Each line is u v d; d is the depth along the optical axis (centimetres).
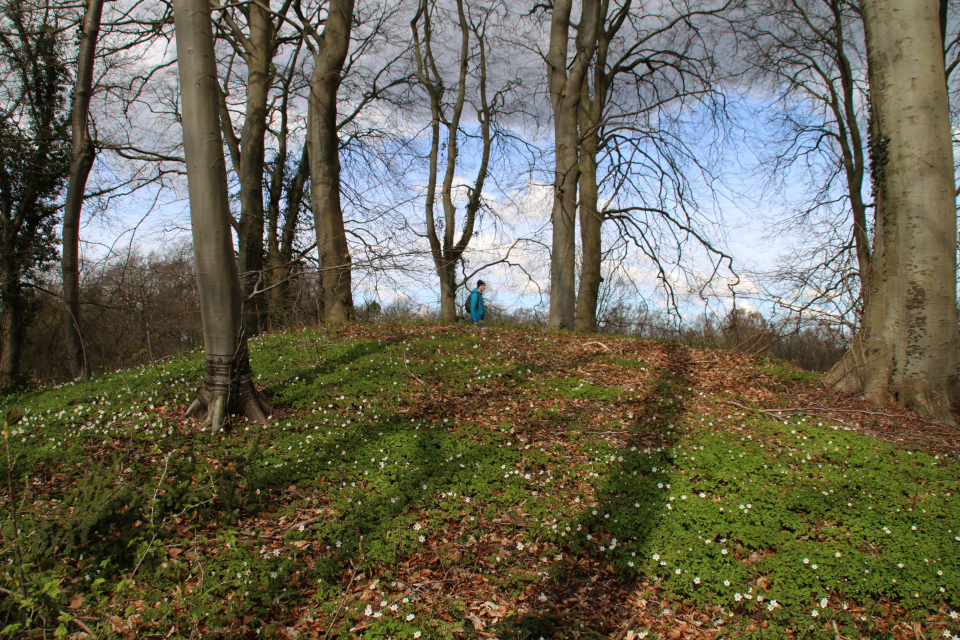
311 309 1398
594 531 557
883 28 945
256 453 663
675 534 538
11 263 1961
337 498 601
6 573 420
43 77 1778
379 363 1073
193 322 1947
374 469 670
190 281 1500
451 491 624
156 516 525
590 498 618
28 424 761
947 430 866
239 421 795
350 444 733
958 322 966
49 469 645
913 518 568
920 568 485
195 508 545
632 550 522
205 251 765
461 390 973
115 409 822
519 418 868
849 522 564
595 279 1973
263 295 1534
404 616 431
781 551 514
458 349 1209
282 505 592
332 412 852
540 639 414
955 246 940
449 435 780
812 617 434
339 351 1141
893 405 948
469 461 701
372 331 1352
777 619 437
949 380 936
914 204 933
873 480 664
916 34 918
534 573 491
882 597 464
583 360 1216
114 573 462
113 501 481
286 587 457
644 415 908
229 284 786
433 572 494
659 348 1341
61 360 2777
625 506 595
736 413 932
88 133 1324
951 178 934
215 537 525
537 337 1381
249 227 1758
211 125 754
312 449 714
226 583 454
